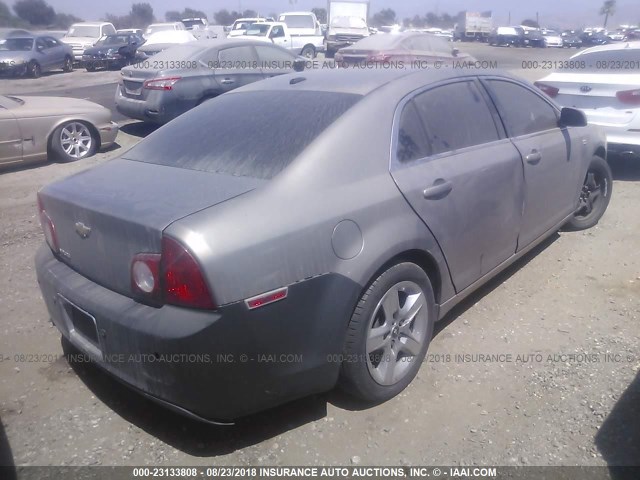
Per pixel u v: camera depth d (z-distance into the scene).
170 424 3.09
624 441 2.85
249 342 2.55
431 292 3.36
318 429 3.03
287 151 3.02
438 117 3.59
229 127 3.46
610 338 3.74
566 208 4.92
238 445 2.93
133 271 2.63
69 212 2.98
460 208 3.47
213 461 2.83
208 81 10.24
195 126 3.66
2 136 7.91
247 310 2.52
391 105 3.32
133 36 25.70
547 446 2.85
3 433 3.03
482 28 52.50
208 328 2.46
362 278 2.86
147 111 10.03
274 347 2.64
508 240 4.07
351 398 3.26
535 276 4.64
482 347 3.69
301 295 2.68
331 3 30.53
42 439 2.99
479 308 4.17
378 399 3.17
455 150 3.61
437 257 3.34
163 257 2.51
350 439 2.95
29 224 6.05
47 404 3.25
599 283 4.50
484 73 4.13
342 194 2.90
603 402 3.13
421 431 2.99
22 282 4.70
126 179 3.15
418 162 3.33
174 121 3.93
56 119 8.51
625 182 7.19
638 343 3.67
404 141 3.31
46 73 22.91
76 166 8.51
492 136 3.96
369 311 2.95
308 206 2.76
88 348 2.95
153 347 2.53
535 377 3.37
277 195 2.75
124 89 10.71
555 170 4.52
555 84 7.39
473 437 2.94
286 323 2.65
